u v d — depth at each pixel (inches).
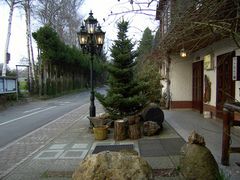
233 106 229.5
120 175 188.4
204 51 590.9
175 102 700.0
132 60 494.9
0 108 874.1
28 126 554.6
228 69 453.4
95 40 502.9
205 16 160.1
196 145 217.6
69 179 246.1
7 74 1125.1
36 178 251.8
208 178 209.0
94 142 389.1
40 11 1541.6
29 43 1350.9
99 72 2313.0
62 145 377.4
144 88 494.3
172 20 180.9
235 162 260.7
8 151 355.3
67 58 1550.2
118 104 471.8
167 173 250.2
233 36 153.9
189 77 698.8
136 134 395.5
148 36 249.0
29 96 1285.7
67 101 1190.3
